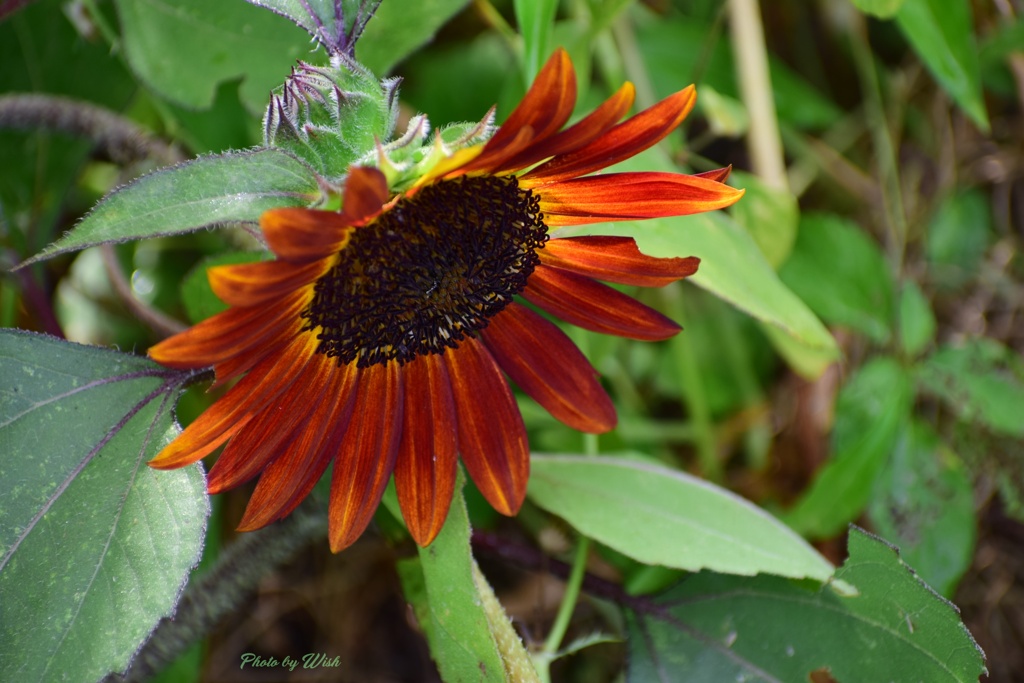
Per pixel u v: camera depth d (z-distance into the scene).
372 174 0.46
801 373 0.67
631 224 0.55
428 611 0.56
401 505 0.53
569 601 0.59
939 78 0.62
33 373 0.53
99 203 0.48
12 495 0.52
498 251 0.52
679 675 0.58
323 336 0.52
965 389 0.66
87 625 0.51
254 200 0.48
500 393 0.54
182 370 0.54
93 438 0.53
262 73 0.60
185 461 0.50
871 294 0.66
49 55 0.64
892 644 0.55
